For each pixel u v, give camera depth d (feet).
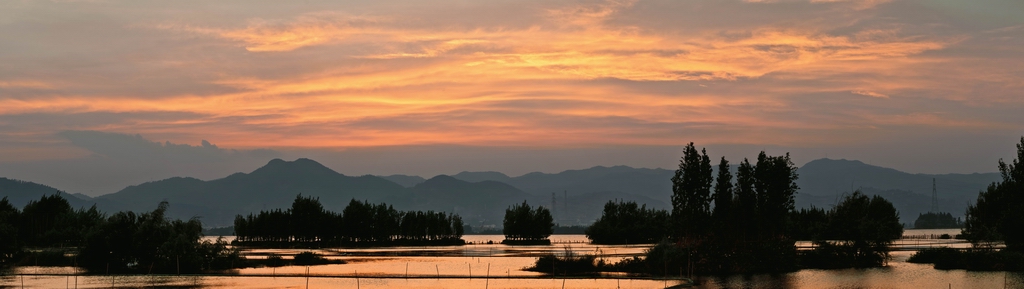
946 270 296.51
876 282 257.14
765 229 343.05
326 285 247.09
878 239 318.24
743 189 348.38
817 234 345.72
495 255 408.46
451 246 592.60
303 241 639.76
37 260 332.80
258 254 432.25
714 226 343.67
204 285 247.29
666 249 291.17
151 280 263.49
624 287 242.17
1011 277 269.64
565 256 314.96
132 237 307.58
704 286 248.32
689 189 364.58
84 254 308.81
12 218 486.79
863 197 346.95
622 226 622.95
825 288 242.17
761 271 290.76
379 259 374.63
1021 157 350.84
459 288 238.07
